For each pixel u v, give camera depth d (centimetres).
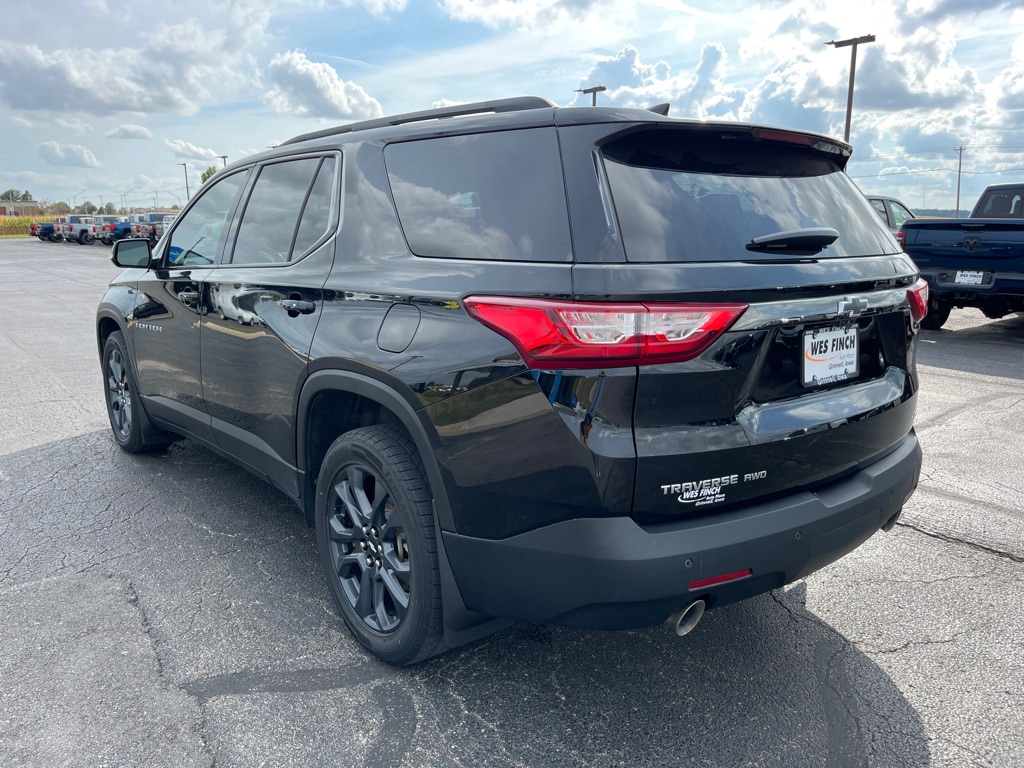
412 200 259
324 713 240
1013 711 244
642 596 201
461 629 245
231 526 379
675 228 209
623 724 237
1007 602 312
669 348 196
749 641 283
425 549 240
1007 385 684
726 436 208
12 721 234
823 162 270
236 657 270
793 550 220
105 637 281
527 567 214
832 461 237
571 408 200
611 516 202
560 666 267
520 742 228
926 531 380
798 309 220
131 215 4272
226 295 337
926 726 237
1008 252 846
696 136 230
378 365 245
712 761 221
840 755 224
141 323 423
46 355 833
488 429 215
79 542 361
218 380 352
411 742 228
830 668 266
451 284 228
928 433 542
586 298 196
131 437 468
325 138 315
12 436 525
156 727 232
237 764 218
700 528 207
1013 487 438
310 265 291
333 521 282
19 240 5631
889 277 254
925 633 289
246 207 351
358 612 274
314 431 294
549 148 221
